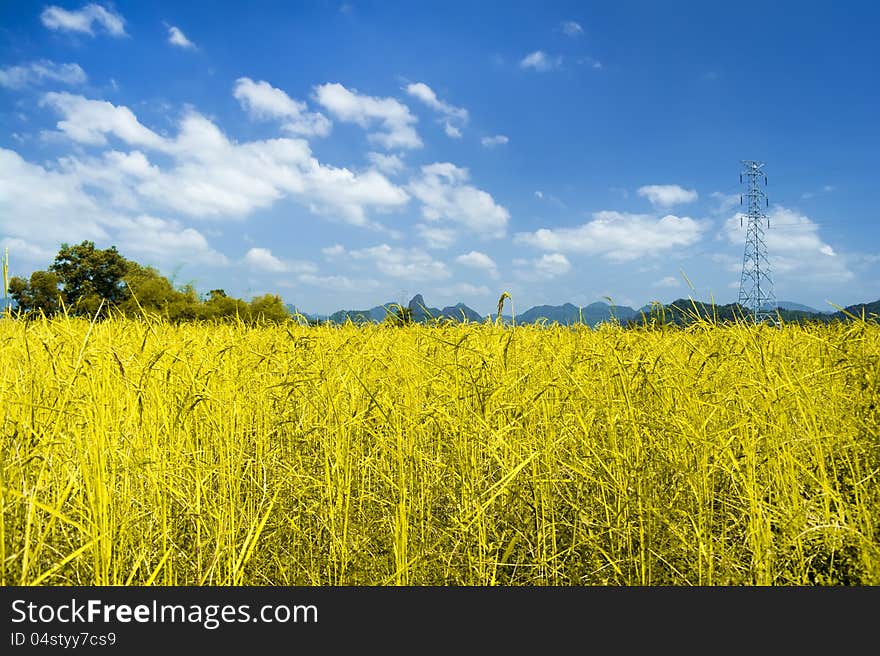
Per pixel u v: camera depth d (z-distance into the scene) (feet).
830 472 12.89
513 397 13.46
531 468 11.89
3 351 11.40
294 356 15.49
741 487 12.53
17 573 8.55
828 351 14.57
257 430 13.39
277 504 12.25
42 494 9.80
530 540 11.85
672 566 10.89
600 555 11.52
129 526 10.16
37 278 93.66
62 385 9.80
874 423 12.46
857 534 9.86
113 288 118.83
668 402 12.73
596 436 13.78
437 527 12.01
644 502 11.19
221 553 10.25
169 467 11.09
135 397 10.84
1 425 9.06
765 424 12.07
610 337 15.60
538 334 17.61
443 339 15.05
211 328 24.30
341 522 11.64
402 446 11.89
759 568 10.17
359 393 13.32
